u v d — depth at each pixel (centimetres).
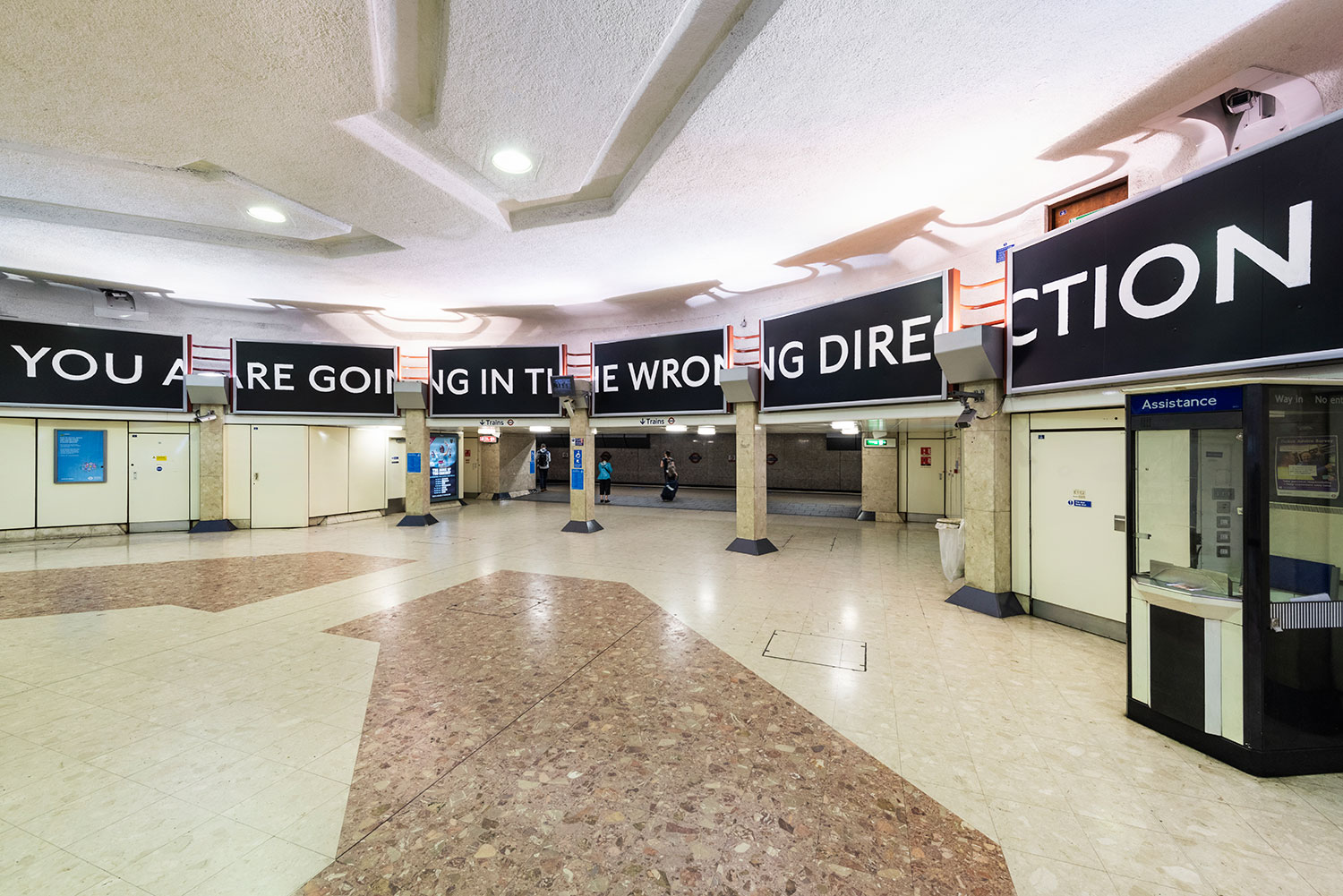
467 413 1295
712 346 1034
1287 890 230
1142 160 603
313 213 774
